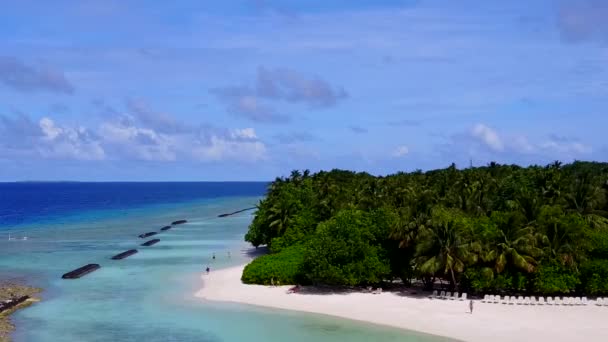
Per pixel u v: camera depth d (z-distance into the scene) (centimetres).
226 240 15325
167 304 7719
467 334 6197
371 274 7831
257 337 6228
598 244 7700
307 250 8231
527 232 7519
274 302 7688
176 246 14062
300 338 6175
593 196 9844
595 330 6222
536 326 6397
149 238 15925
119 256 12025
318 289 8331
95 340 6131
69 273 9825
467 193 11394
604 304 7225
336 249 7931
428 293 7988
